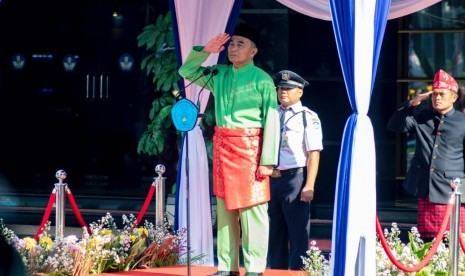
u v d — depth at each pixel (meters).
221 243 12.80
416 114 13.64
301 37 19.55
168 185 20.58
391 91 20.03
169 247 14.75
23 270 5.25
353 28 11.12
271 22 19.42
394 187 20.11
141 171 21.84
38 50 22.30
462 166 13.36
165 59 19.62
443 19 20.75
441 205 13.33
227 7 15.12
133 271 14.03
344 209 11.30
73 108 22.31
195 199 14.88
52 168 22.23
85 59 22.17
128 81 21.97
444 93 13.31
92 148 22.14
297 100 13.73
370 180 11.27
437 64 20.75
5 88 22.28
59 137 22.31
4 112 22.38
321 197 19.50
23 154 22.36
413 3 15.54
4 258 5.21
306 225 13.62
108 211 20.39
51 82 22.30
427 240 13.45
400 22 20.81
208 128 18.92
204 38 15.12
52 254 13.50
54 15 22.22
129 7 21.89
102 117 22.12
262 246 12.48
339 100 19.59
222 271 12.80
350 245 11.23
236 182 12.36
